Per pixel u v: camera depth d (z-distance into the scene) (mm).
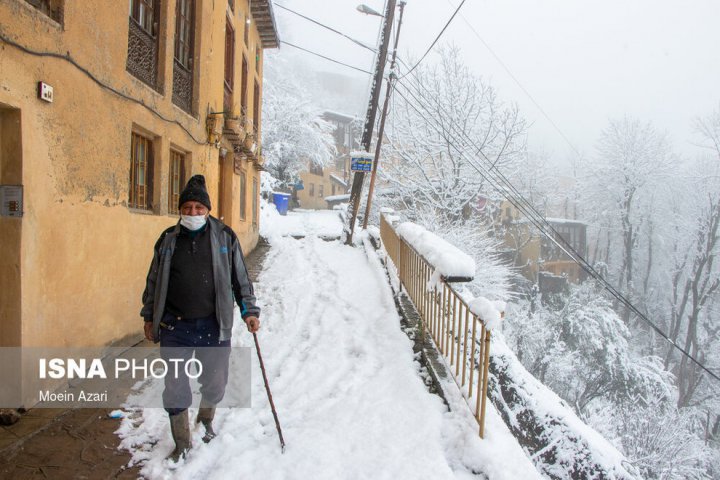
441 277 4445
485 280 17703
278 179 34406
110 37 4359
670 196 37969
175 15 6379
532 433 4121
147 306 3008
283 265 10109
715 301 36062
